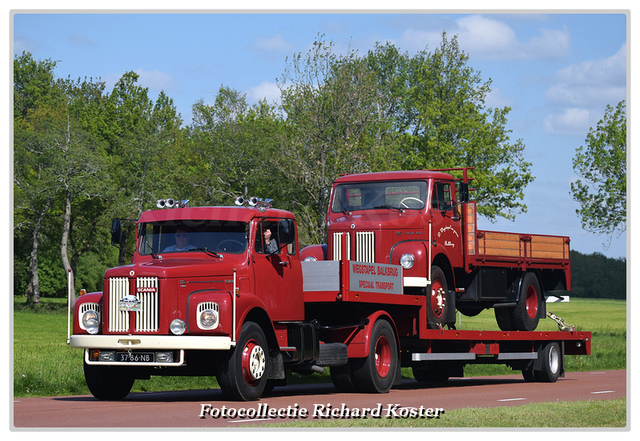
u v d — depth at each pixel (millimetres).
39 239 82000
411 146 56531
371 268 14898
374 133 41688
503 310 20016
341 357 14555
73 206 79750
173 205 13766
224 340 11984
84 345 12445
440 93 58969
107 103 91875
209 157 68562
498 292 19125
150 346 12117
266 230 13609
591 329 48875
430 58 59688
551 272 21625
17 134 72188
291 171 41188
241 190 66250
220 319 12078
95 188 72062
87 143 74688
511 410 11430
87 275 92938
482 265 18391
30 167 74562
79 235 83875
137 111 90500
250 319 12969
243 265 12945
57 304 81812
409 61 75312
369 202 17141
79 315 12766
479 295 18516
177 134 88812
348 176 17531
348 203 17328
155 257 13258
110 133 83750
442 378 20234
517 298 19750
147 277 12328
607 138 48406
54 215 81500
